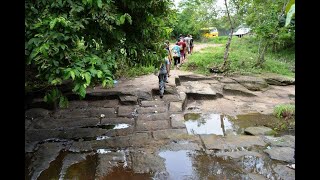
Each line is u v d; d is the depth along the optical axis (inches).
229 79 473.7
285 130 287.1
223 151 237.1
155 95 389.1
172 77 453.1
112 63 207.6
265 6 562.9
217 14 593.3
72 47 178.4
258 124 306.5
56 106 339.9
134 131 279.6
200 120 321.4
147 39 251.3
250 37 903.1
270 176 199.5
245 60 597.0
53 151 237.6
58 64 169.0
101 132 277.3
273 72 537.3
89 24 205.9
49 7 178.2
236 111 349.1
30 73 341.1
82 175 201.8
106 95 370.9
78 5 183.3
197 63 559.8
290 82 467.5
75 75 164.4
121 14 208.1
